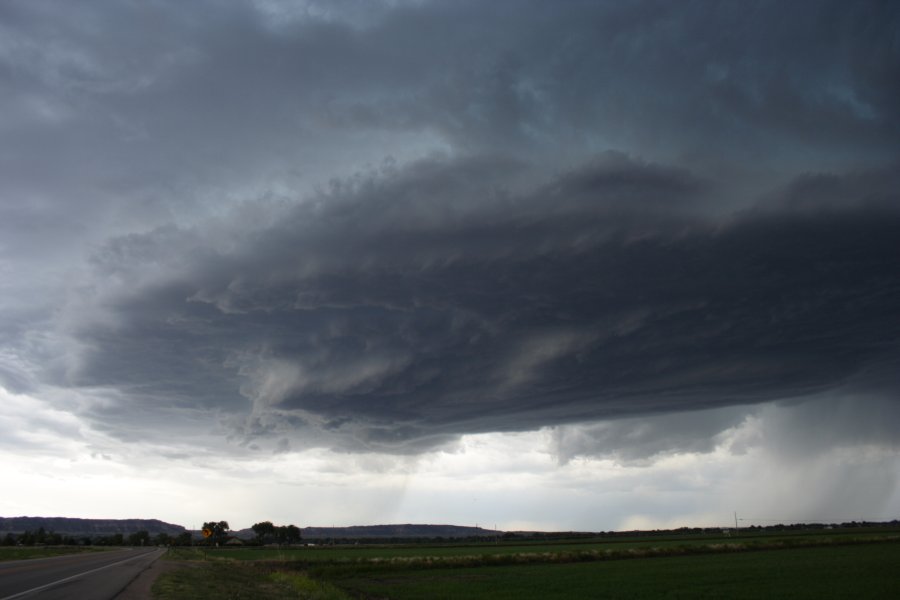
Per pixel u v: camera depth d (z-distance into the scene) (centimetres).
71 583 3634
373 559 9375
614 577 6638
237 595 3531
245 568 7906
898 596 4603
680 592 5156
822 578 5909
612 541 19638
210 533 9412
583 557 9912
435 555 12156
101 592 3153
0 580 3766
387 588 5784
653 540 19150
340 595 4500
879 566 6981
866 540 11894
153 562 7281
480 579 6725
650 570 7406
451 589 5669
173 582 3997
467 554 12662
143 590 3372
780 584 5516
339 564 8438
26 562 6125
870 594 4725
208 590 3716
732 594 4912
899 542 11762
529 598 4878
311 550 17562
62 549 13850
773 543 11538
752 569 7056
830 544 11500
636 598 4822
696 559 9044
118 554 10100
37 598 2811
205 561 9231
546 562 9469
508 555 9612
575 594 5178
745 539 15388
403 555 12456
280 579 5956
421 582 6419
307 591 4600
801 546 11219
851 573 6297
